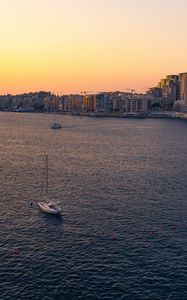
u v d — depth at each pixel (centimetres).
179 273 7912
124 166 18400
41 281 7550
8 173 16338
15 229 9962
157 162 19612
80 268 8050
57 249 8875
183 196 13075
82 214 11119
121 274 7850
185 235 9744
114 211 11412
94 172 16850
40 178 15500
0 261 8262
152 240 9412
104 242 9275
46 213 11162
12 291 7212
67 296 7100
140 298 7081
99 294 7169
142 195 13125
